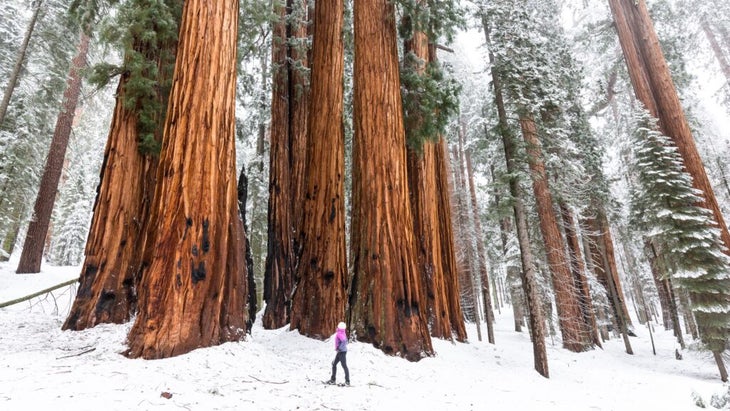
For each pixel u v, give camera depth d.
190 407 4.32
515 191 11.53
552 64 18.83
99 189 9.26
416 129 11.98
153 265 6.25
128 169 9.38
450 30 12.30
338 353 6.48
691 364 15.53
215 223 6.86
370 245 9.12
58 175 19.95
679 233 13.74
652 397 9.58
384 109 10.02
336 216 10.60
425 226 12.36
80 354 5.98
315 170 10.98
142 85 9.09
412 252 9.39
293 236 13.44
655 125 15.53
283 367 6.86
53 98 20.50
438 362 8.76
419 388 6.89
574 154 18.41
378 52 10.49
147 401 4.28
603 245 20.55
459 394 7.00
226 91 7.47
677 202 14.17
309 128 11.46
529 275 10.96
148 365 5.41
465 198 24.33
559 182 17.75
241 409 4.54
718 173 24.80
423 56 14.00
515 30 15.77
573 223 19.39
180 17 10.46
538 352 10.55
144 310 6.09
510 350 14.48
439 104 11.98
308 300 10.12
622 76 25.98
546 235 16.59
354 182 10.00
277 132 14.31
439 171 14.60
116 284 8.83
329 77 11.44
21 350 6.53
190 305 6.24
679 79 21.66
